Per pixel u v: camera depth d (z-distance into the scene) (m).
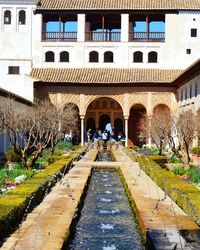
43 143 26.58
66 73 44.88
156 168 18.42
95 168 23.78
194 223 9.75
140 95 44.16
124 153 34.22
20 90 42.09
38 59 45.81
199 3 46.03
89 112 49.75
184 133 23.64
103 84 44.00
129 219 11.89
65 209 11.35
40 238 8.60
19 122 23.33
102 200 14.85
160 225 9.54
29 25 45.75
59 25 46.12
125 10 45.16
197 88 33.97
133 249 9.18
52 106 38.06
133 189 14.62
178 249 7.88
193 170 20.30
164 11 45.44
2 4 45.47
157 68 45.66
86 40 46.22
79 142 47.78
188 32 45.75
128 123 48.28
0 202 10.45
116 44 45.94
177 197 12.01
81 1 45.97
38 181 14.02
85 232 10.51
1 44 45.50
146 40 45.78
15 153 22.38
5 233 9.09
